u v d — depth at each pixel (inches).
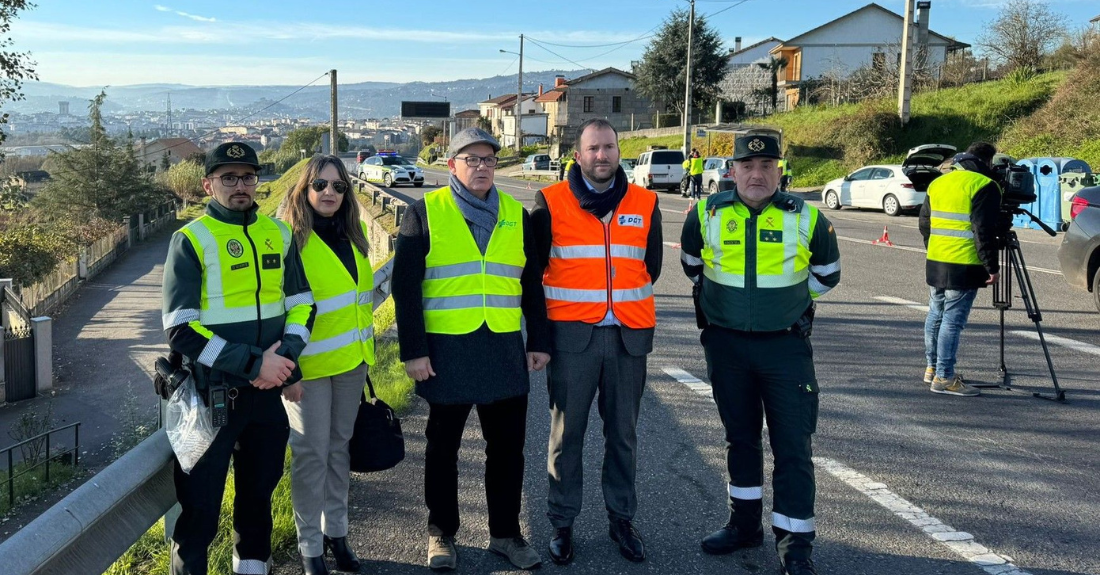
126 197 1663.4
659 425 223.8
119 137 1718.8
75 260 991.0
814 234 146.7
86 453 411.5
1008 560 147.6
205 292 121.6
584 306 148.9
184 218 1894.7
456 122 3597.4
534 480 188.1
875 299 402.6
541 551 153.9
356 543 156.0
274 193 1704.0
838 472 189.3
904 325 347.3
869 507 170.4
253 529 130.1
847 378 269.6
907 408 237.5
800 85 1893.5
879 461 196.2
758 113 1939.0
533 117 3255.4
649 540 157.5
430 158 3016.7
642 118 2657.5
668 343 323.9
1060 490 178.1
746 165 146.5
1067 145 1008.2
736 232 148.2
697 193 1143.0
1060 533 157.9
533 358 147.4
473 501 175.6
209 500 121.2
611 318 149.3
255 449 127.8
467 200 144.4
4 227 992.9
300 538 140.5
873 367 283.4
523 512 171.6
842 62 1968.5
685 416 231.8
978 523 162.6
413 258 142.6
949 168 250.5
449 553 146.0
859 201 918.4
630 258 150.3
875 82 1510.8
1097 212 350.0
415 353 142.3
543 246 150.9
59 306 868.6
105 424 475.5
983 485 181.3
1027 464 193.3
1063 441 208.7
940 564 146.4
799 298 147.3
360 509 170.9
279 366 122.3
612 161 146.9
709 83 2126.0
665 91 2172.7
